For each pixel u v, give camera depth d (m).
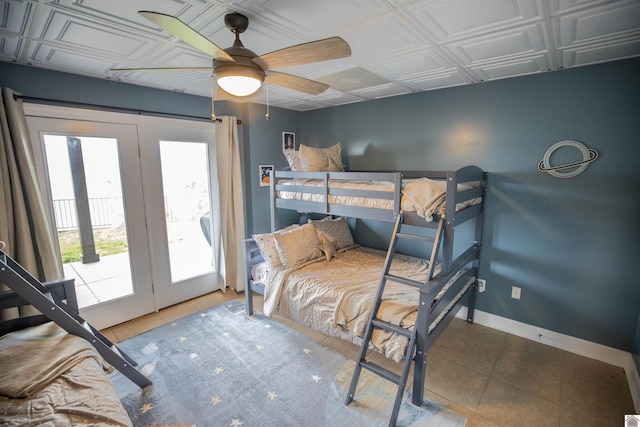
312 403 2.03
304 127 4.36
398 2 1.44
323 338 2.80
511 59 2.19
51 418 1.27
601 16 1.55
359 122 3.74
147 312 3.25
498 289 2.89
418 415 1.92
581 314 2.49
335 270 2.90
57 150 2.56
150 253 3.22
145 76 2.61
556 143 2.46
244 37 1.83
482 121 2.81
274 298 2.77
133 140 2.98
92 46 1.95
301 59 1.49
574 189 2.43
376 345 2.08
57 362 1.60
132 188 3.02
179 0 1.41
